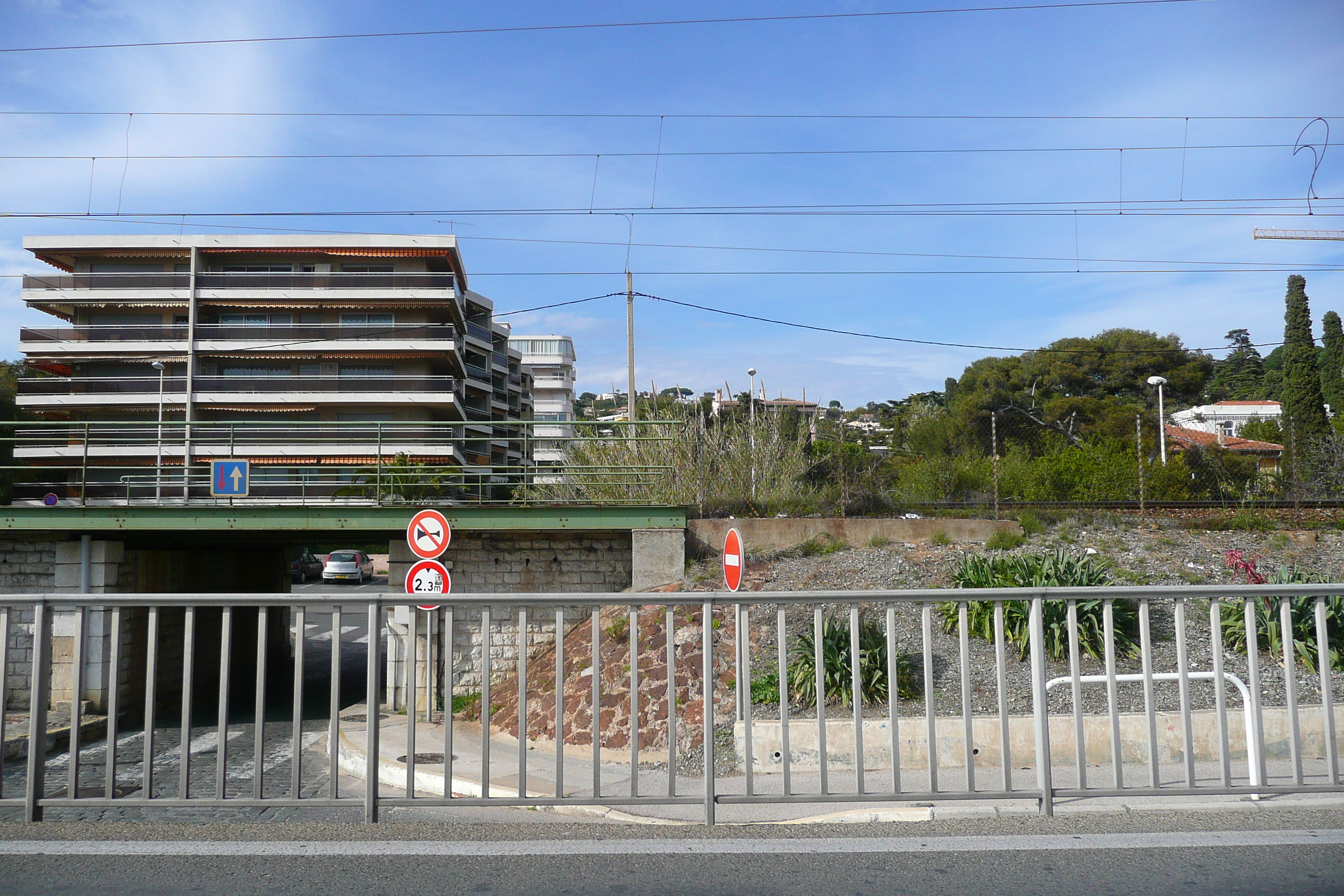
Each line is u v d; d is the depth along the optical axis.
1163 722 7.88
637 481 18.20
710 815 5.27
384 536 17.72
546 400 101.00
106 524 15.45
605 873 4.46
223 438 55.66
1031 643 5.44
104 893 4.19
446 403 56.44
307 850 4.80
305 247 58.06
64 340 56.12
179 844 4.90
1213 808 5.48
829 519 15.81
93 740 14.66
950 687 9.40
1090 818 5.34
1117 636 10.07
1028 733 7.93
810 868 4.52
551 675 12.32
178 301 57.03
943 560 14.12
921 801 5.24
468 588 15.98
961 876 4.39
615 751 9.83
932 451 44.59
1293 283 48.75
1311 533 14.97
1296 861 4.56
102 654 16.38
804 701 9.57
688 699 10.32
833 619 10.54
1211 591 5.33
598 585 16.00
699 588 14.10
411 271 60.00
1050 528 15.84
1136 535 15.15
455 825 5.31
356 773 10.43
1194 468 22.95
